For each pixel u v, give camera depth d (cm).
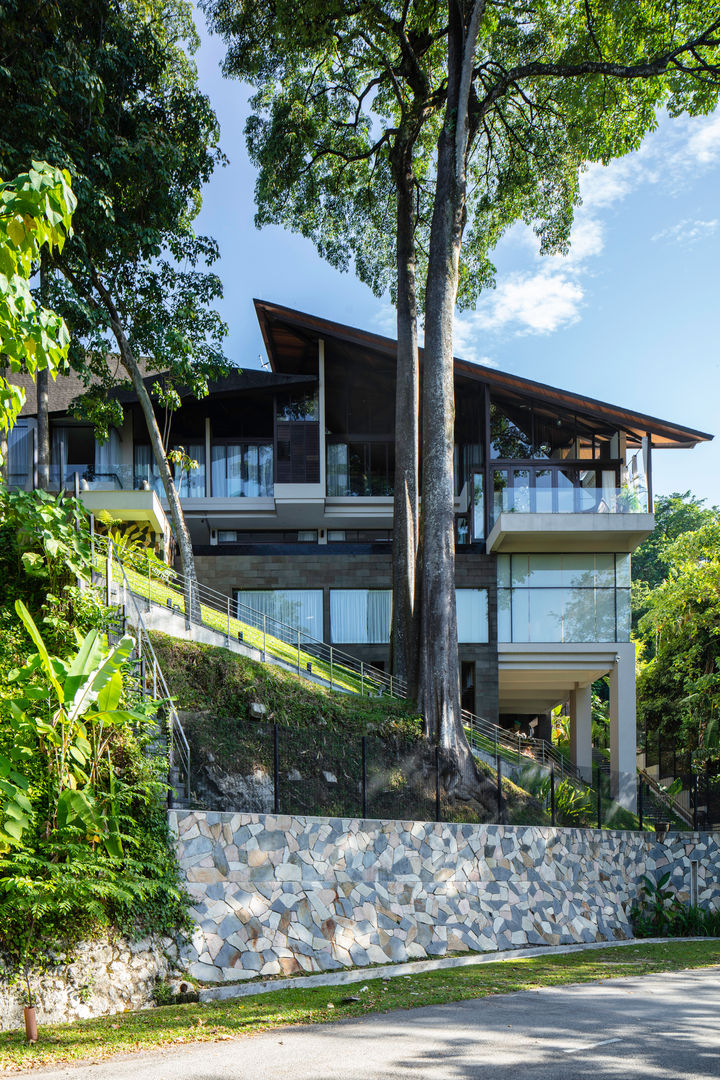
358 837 1384
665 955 1659
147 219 2195
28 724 916
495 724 2770
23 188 723
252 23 2416
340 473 3434
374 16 2391
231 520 3400
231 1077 636
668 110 2392
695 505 6006
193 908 1083
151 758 1091
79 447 3262
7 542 1180
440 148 2311
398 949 1345
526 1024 858
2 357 1731
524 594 2900
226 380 3216
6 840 848
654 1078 643
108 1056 727
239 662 1777
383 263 2953
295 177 2684
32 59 1827
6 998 864
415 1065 673
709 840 2367
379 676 2698
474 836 1639
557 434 3047
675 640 3528
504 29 2467
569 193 2750
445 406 2214
